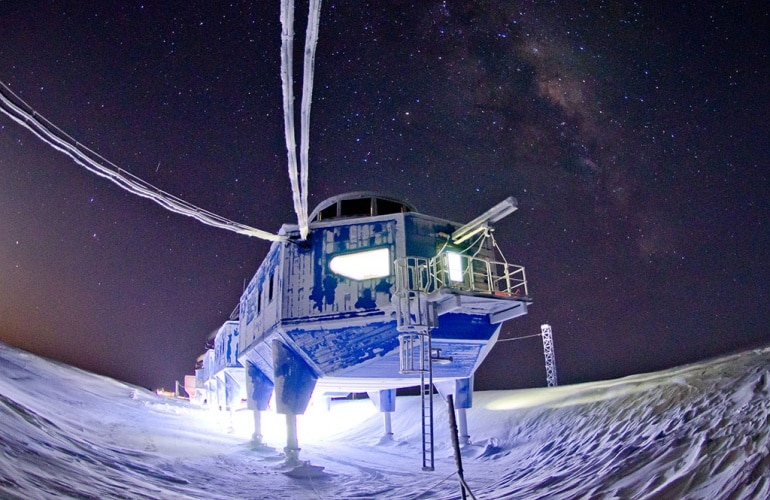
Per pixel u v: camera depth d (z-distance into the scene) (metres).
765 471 5.73
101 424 15.16
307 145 7.25
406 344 13.48
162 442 14.30
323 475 12.57
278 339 14.98
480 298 12.83
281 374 14.63
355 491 10.60
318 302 14.09
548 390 23.48
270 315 15.47
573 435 13.93
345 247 14.56
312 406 32.56
